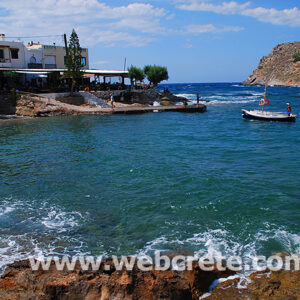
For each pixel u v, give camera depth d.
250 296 6.62
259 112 37.78
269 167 16.59
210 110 49.53
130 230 9.84
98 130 28.72
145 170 15.88
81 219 10.62
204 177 14.73
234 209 11.28
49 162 17.64
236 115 42.41
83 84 49.53
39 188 13.58
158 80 61.41
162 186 13.60
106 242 9.12
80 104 43.12
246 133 28.17
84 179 14.68
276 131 29.30
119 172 15.63
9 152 20.11
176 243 9.03
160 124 33.19
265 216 10.73
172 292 6.30
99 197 12.51
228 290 6.84
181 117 39.53
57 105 39.50
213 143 23.39
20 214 11.02
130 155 19.16
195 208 11.38
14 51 45.62
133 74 53.78
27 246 8.88
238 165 17.00
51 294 6.24
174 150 20.77
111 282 6.30
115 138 24.89
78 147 21.47
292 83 188.38
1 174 15.58
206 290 6.98
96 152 19.94
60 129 29.11
